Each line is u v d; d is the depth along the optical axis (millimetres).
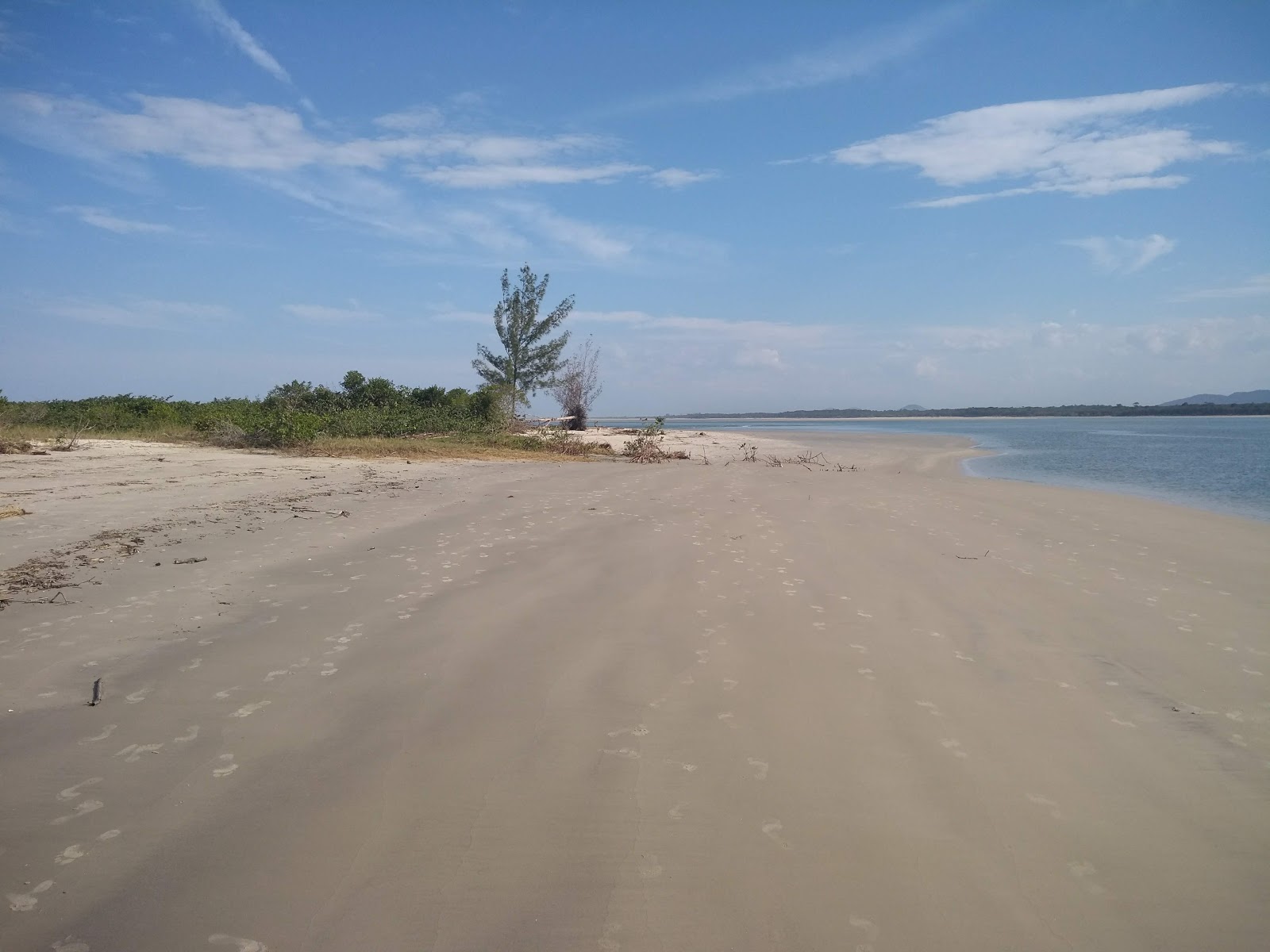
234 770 3275
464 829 2891
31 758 3330
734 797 3168
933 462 22156
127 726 3654
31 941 2275
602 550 7551
